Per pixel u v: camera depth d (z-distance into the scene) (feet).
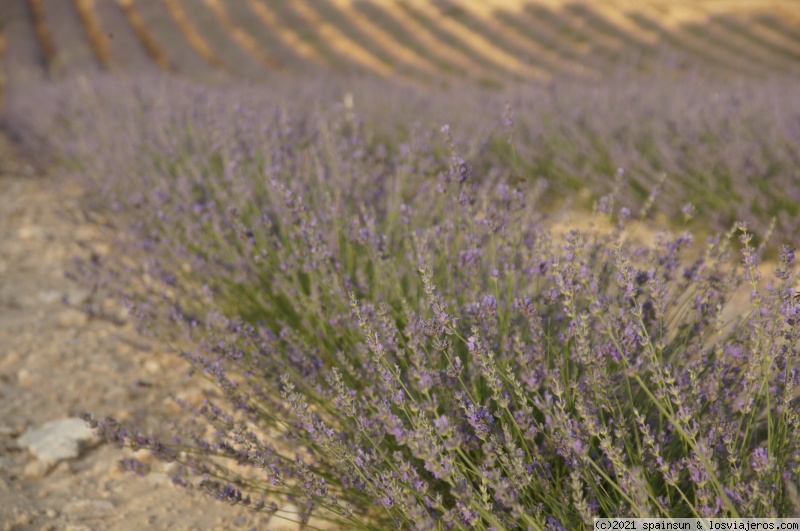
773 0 89.51
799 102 19.94
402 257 8.84
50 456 7.94
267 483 7.11
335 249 8.53
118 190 14.60
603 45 72.95
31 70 72.74
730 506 4.07
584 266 5.58
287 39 83.46
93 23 95.55
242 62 73.67
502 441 5.29
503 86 42.88
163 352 10.68
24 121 33.12
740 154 15.98
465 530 4.97
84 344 11.12
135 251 11.59
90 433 8.39
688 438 4.33
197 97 18.63
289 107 14.70
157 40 85.66
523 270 7.28
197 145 13.39
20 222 18.71
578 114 21.40
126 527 6.83
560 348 6.38
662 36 75.72
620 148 18.07
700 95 22.21
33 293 13.46
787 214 14.42
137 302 10.08
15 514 6.93
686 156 17.54
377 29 85.25
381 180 10.73
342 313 7.66
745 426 5.57
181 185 11.00
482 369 5.08
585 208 17.22
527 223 8.99
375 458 5.61
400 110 24.40
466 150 11.53
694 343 6.31
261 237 9.44
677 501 5.35
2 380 9.91
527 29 79.61
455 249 7.68
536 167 19.19
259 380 7.52
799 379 4.93
